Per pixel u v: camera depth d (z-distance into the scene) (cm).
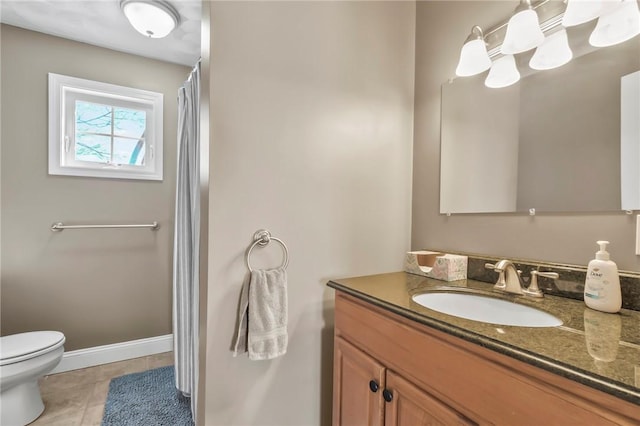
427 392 82
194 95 156
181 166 171
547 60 107
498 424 65
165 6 168
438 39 146
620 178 91
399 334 90
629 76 89
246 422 116
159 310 240
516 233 115
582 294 95
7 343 162
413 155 158
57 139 205
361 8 142
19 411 154
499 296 102
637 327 73
